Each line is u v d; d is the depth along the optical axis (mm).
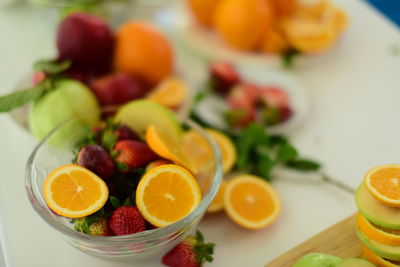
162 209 542
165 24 944
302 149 721
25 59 871
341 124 755
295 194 664
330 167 695
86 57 760
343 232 592
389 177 545
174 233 533
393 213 531
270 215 622
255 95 769
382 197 529
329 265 542
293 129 749
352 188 667
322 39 829
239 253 603
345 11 977
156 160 586
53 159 596
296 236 619
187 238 597
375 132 741
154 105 639
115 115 653
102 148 574
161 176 548
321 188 672
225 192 630
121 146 578
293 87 799
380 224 528
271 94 752
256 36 841
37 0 851
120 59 780
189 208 545
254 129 699
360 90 809
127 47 772
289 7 875
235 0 832
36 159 583
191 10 905
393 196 529
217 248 607
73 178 547
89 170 557
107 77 748
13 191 666
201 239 597
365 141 729
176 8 975
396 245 532
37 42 906
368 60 863
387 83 820
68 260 596
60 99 696
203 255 583
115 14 885
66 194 540
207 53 863
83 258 597
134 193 552
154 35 780
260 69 825
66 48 754
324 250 578
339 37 887
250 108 747
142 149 583
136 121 634
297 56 842
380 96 798
